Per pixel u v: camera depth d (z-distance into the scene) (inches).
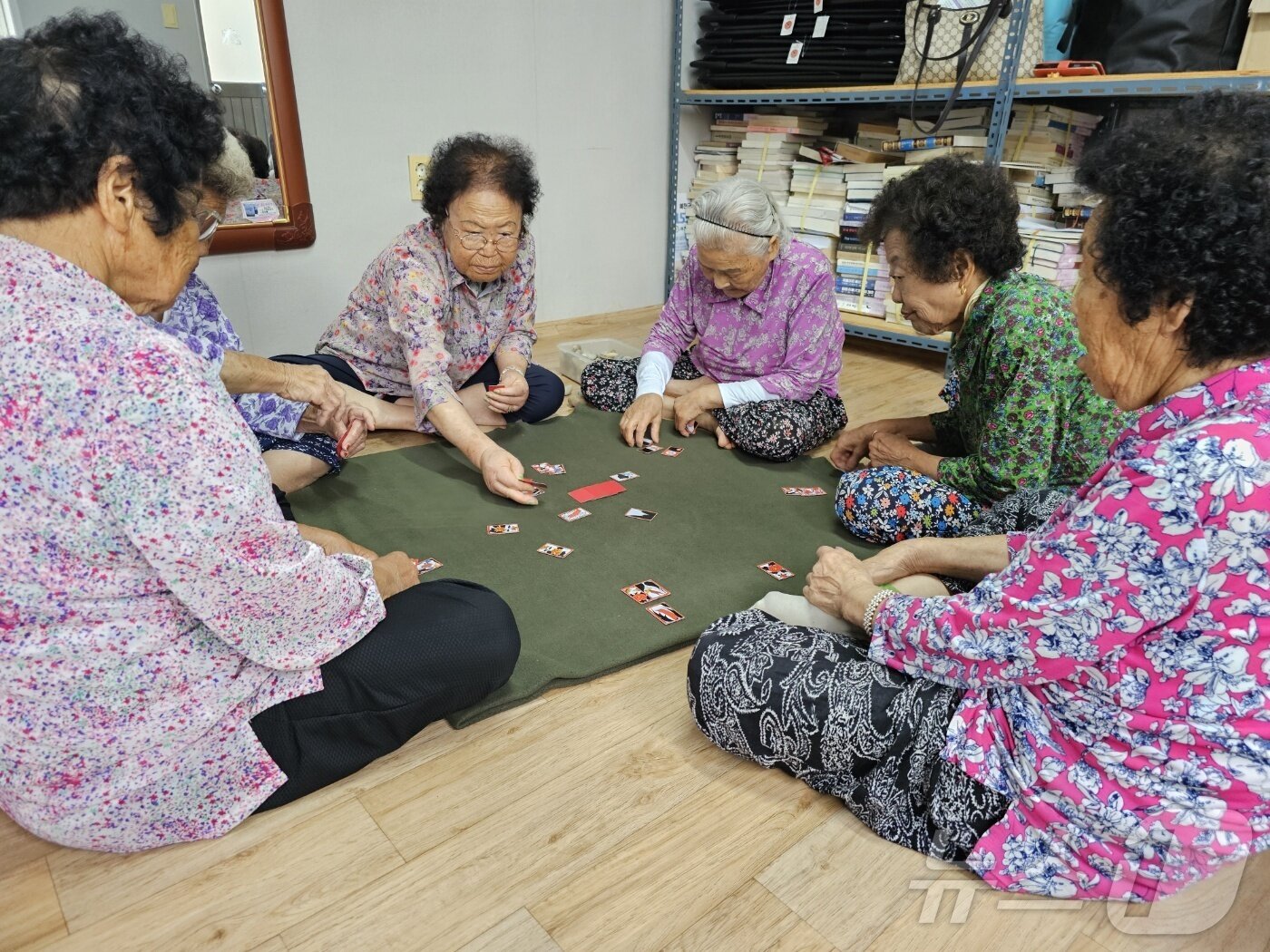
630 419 114.3
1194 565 36.2
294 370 91.4
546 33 166.7
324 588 46.4
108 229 38.1
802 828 54.9
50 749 42.6
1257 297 33.0
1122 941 47.1
